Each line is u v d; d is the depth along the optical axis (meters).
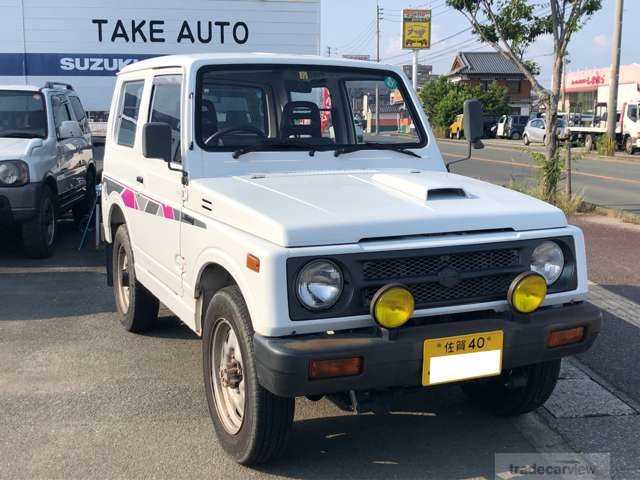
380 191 4.07
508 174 21.23
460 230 3.63
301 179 4.36
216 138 4.59
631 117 32.84
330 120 5.08
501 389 4.48
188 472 3.80
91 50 13.02
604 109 38.59
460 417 4.54
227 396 4.00
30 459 3.92
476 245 3.60
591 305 3.91
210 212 4.05
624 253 9.30
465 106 5.18
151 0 12.99
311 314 3.33
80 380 5.05
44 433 4.23
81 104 11.84
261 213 3.54
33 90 9.70
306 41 13.36
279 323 3.29
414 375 3.44
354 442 4.18
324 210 3.61
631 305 6.80
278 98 4.89
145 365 5.34
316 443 4.16
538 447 4.14
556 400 4.73
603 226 11.59
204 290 4.20
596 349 5.64
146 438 4.18
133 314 5.87
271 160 4.64
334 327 3.37
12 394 4.80
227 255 3.72
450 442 4.20
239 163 4.54
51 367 5.29
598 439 4.23
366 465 3.91
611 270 8.30
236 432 3.84
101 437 4.19
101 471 3.81
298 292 3.31
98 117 13.26
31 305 6.90
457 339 3.48
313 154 4.79
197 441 4.15
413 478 3.79
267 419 3.56
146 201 5.22
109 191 6.25
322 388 3.29
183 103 4.64
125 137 5.93
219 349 4.00
